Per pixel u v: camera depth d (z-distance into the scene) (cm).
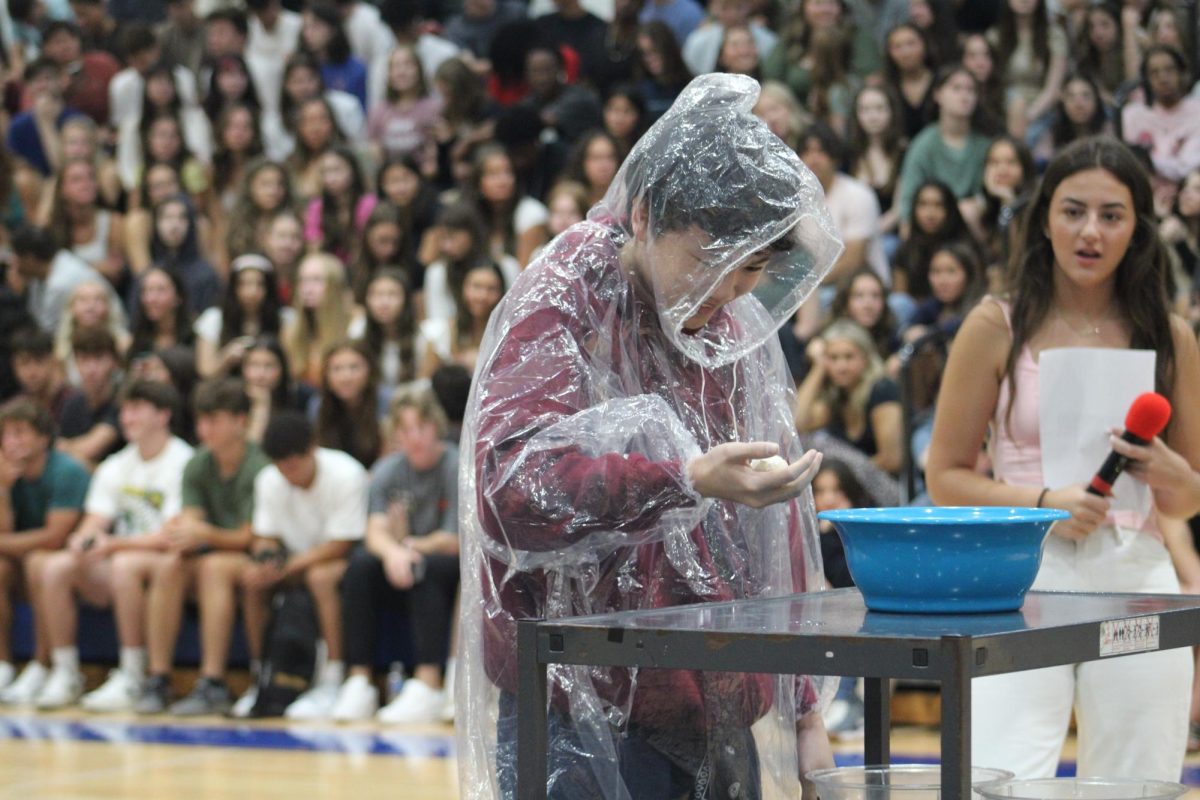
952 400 690
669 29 2017
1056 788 472
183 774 1209
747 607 481
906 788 468
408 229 1800
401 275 1641
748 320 543
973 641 393
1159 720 646
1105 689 648
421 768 1218
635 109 1878
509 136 1934
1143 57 1770
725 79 500
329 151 1923
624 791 498
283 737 1361
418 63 2097
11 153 2131
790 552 559
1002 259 1306
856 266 1545
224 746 1323
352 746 1316
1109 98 1861
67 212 2002
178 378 1659
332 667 1470
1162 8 1839
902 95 1866
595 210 538
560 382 491
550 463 476
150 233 1991
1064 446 669
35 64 2278
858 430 1391
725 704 517
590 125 2005
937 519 452
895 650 397
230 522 1527
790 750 549
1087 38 1872
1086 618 440
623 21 2128
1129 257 675
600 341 505
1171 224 1542
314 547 1480
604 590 506
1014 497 663
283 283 1845
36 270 1902
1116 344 680
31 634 1622
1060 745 656
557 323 498
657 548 511
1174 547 1076
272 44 2309
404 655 1473
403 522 1445
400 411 1440
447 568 1423
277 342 1633
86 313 1797
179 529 1503
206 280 1881
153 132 2091
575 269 507
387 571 1431
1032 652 412
